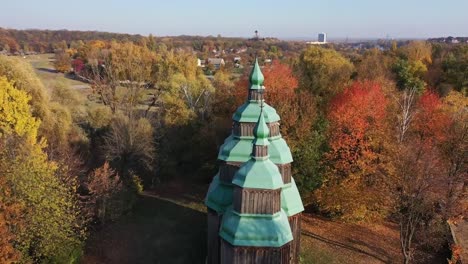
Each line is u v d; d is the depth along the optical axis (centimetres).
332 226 3953
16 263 2702
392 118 4638
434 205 3619
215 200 2884
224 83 6325
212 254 3005
